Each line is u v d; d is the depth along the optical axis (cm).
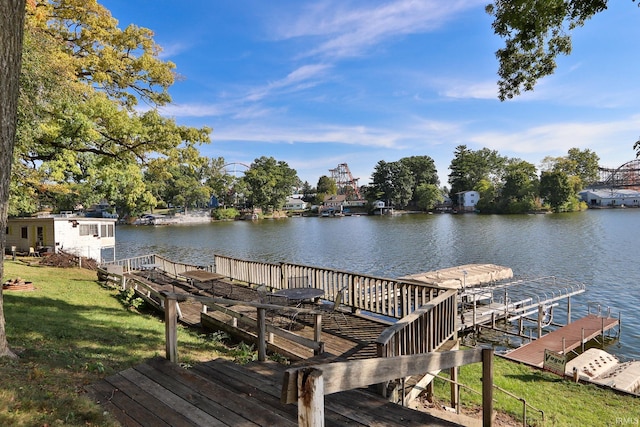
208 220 9075
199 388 371
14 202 2000
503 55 819
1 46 419
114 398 353
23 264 1866
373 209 10662
